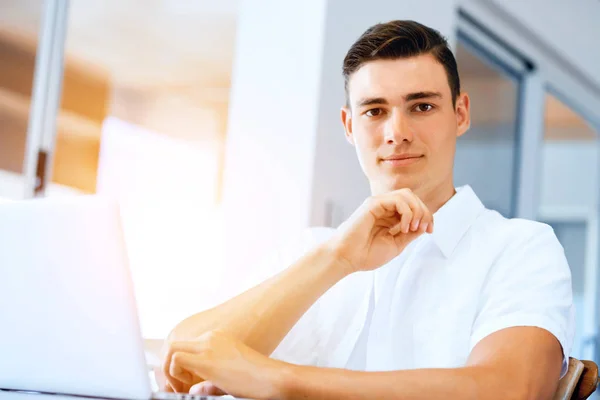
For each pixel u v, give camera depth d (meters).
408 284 1.51
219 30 4.70
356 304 1.60
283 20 3.01
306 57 2.93
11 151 3.64
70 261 1.05
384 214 1.32
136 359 1.04
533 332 1.19
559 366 1.19
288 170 2.91
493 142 4.32
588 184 7.21
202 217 5.32
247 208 3.00
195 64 5.26
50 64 3.65
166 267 4.84
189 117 5.57
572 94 4.99
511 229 1.47
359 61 1.48
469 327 1.44
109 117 5.07
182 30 4.74
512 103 4.49
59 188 4.50
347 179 3.00
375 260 1.32
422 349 1.47
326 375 1.08
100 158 4.93
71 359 1.07
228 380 1.11
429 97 1.45
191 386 1.26
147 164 5.26
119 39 4.87
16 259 1.08
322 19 2.90
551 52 4.53
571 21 4.64
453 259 1.50
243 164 3.03
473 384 1.07
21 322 1.08
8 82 3.66
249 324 1.27
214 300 3.04
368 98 1.46
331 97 2.94
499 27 4.05
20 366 1.10
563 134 6.68
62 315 1.06
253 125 3.03
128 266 1.04
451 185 1.57
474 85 4.10
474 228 1.51
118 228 1.04
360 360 1.57
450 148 1.50
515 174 4.50
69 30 4.75
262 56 3.05
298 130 2.91
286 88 2.97
